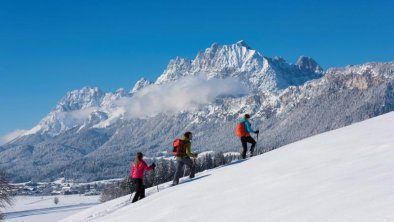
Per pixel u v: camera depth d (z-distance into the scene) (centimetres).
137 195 1864
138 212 1354
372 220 612
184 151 1903
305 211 761
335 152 1277
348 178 911
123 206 1873
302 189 942
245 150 2106
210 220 927
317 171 1086
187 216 1039
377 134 1416
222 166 1953
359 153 1162
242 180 1288
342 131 1759
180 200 1286
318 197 829
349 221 638
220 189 1259
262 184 1136
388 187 751
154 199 1541
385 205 655
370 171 918
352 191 795
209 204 1098
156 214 1196
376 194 730
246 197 1043
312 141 1689
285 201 882
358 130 1642
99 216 1817
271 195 980
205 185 1426
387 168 901
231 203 1029
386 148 1120
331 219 671
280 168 1284
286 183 1056
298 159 1348
